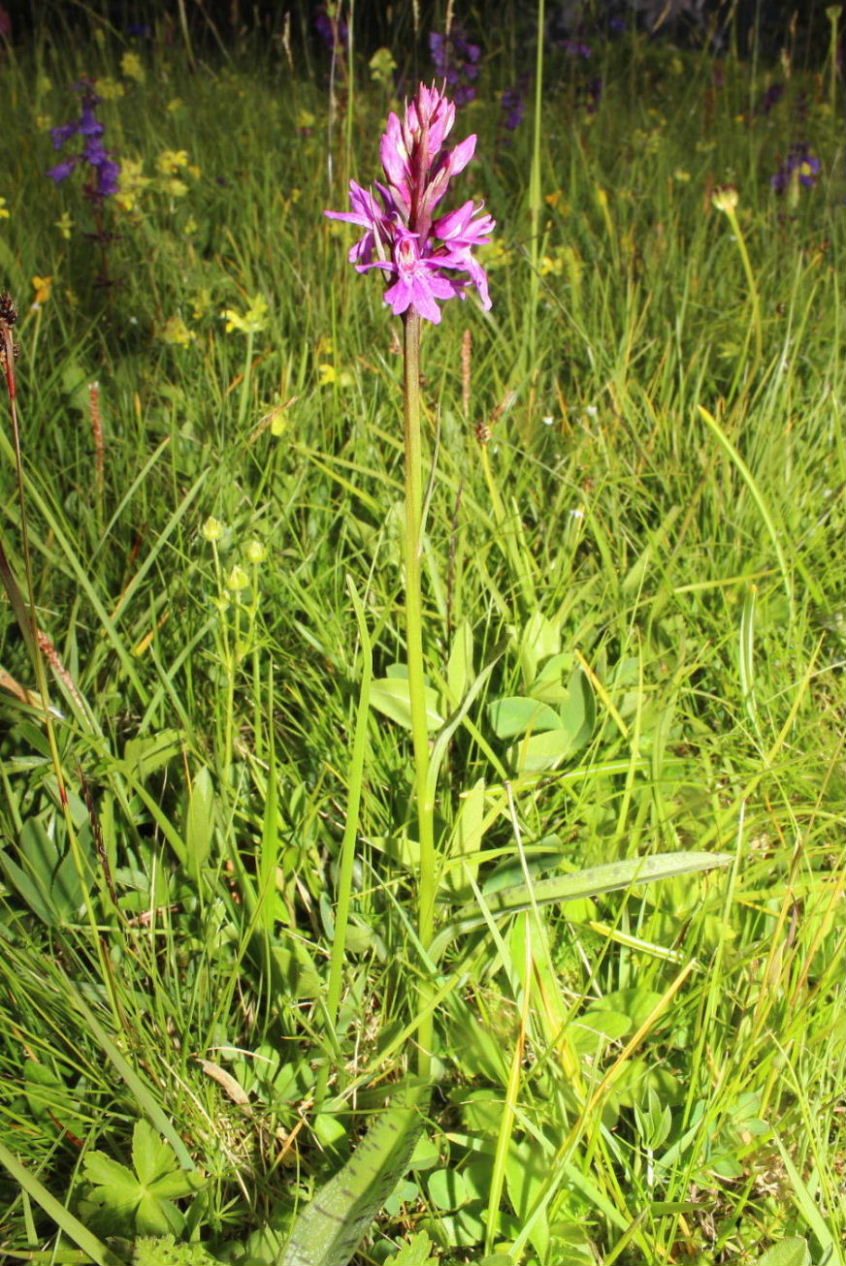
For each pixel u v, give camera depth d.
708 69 1.55
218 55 1.95
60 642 0.49
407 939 0.39
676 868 0.34
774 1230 0.34
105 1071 0.35
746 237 0.93
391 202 0.28
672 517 0.51
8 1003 0.36
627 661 0.49
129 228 0.87
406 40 1.55
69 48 1.63
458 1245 0.34
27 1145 0.34
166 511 0.53
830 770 0.41
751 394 0.69
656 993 0.38
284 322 0.76
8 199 0.90
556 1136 0.34
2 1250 0.30
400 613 0.50
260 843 0.40
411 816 0.42
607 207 0.98
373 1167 0.31
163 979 0.39
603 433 0.60
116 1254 0.31
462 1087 0.36
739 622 0.52
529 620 0.48
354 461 0.57
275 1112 0.36
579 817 0.43
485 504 0.55
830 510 0.55
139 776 0.42
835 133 1.28
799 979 0.36
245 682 0.48
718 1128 0.36
